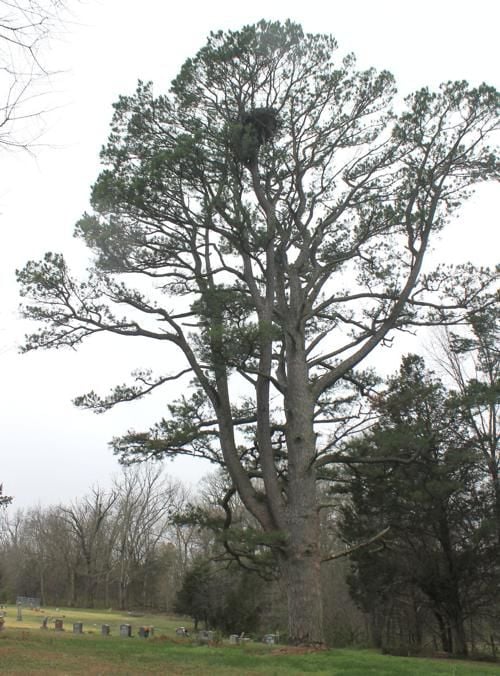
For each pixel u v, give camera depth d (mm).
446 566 25109
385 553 25625
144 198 16828
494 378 24000
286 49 17750
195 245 18625
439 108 17359
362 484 19734
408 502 23906
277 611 39094
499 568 24500
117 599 79188
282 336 17344
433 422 21875
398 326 18484
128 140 18250
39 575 79812
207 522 17625
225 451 17219
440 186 17719
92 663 12500
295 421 16891
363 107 18891
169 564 69125
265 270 17859
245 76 17797
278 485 16656
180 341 17719
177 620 51906
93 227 17219
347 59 18484
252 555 17422
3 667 11602
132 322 17719
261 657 13672
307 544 15672
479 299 17625
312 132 18969
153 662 12867
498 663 21156
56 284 16938
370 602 27359
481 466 24484
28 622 38594
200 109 18078
